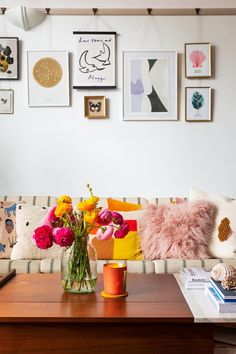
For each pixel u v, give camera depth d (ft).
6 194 9.18
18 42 9.07
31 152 9.19
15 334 4.04
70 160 9.21
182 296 4.76
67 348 4.05
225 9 9.06
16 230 7.57
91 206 4.79
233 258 7.16
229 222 7.54
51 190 9.22
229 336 4.90
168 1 9.08
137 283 5.40
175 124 9.19
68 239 4.62
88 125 9.19
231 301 4.20
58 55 9.07
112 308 4.28
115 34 9.07
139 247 7.30
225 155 9.18
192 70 9.07
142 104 9.13
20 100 9.13
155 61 9.09
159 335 4.08
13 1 9.02
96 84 9.09
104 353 4.06
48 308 4.27
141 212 7.69
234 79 9.12
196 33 9.11
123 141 9.19
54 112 9.16
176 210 7.57
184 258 7.07
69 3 9.05
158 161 9.21
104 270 4.78
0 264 6.61
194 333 4.07
